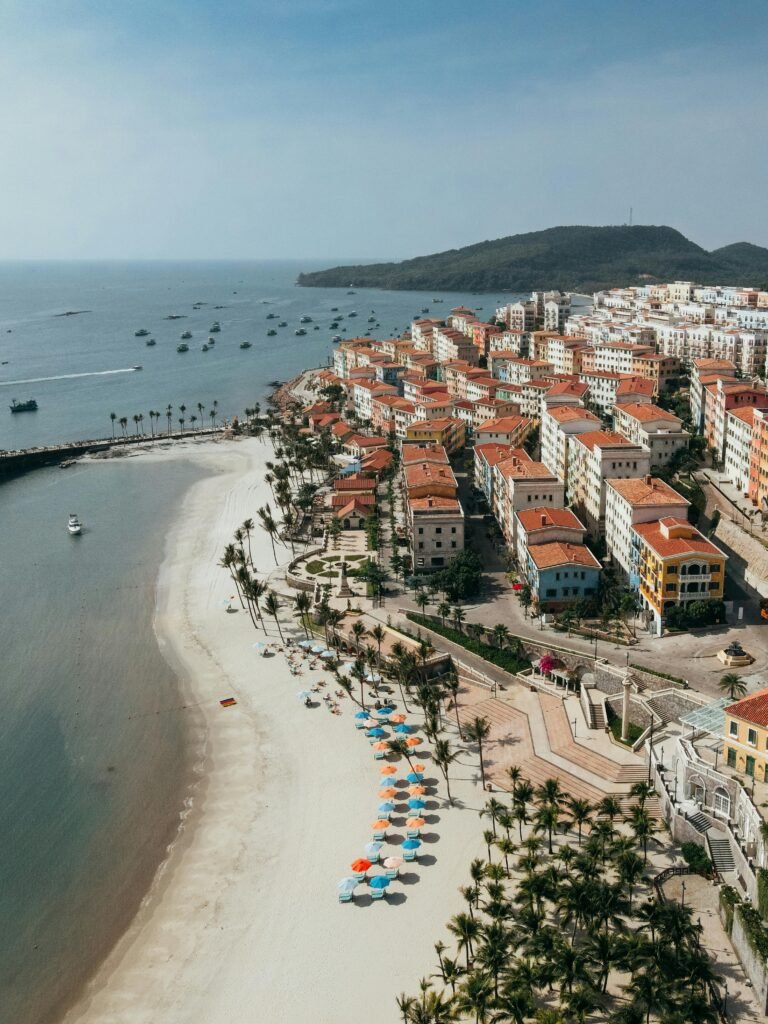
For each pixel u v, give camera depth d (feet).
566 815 365.61
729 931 298.56
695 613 501.15
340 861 359.05
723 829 343.67
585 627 524.52
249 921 329.93
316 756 434.30
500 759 422.82
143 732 463.01
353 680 510.17
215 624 594.24
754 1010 268.62
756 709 344.49
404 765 423.64
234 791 409.49
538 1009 267.80
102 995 300.40
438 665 513.45
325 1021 284.41
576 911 292.81
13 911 340.39
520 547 623.77
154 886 351.25
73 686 513.04
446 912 328.49
